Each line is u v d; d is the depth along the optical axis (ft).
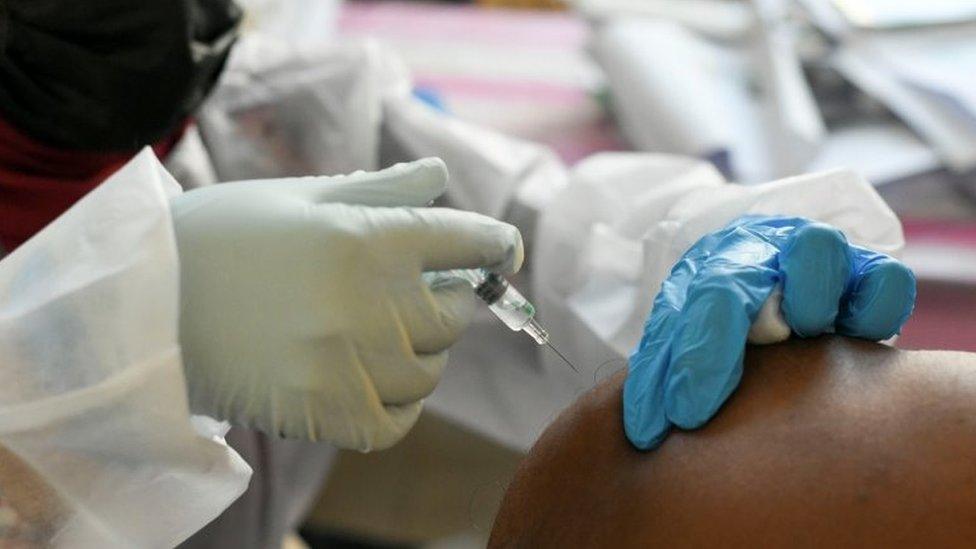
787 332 1.93
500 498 2.08
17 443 1.95
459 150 3.19
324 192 2.02
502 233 2.03
